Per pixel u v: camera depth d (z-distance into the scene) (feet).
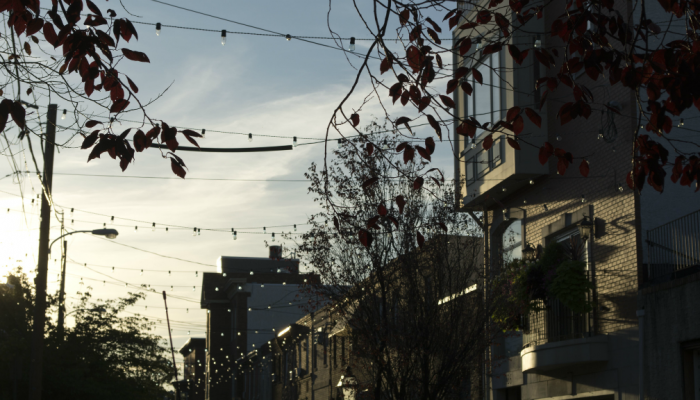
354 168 52.19
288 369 139.54
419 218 52.31
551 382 52.26
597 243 48.14
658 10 46.29
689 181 19.51
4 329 78.64
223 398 199.72
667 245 43.83
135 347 88.28
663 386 40.52
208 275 210.59
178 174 19.47
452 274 52.65
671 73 17.89
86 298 87.15
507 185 56.90
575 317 50.16
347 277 52.60
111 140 18.79
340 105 18.30
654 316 41.78
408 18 19.10
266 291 195.11
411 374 49.67
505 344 61.16
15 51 20.06
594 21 19.27
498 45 19.65
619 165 46.21
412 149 20.80
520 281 51.06
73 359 81.35
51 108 48.49
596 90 48.83
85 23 18.74
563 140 52.60
